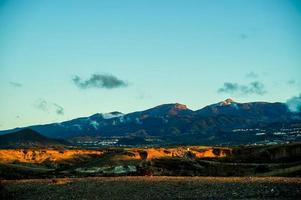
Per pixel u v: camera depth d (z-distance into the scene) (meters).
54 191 117.31
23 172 195.12
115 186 122.19
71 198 103.62
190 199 94.00
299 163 161.88
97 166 192.50
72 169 193.50
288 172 141.38
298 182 110.44
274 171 152.00
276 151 192.75
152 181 131.12
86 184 129.88
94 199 100.44
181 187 113.81
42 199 104.19
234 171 166.38
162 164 193.38
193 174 165.12
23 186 129.75
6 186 127.19
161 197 98.62
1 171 192.62
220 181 123.06
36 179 152.88
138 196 101.81
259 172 158.62
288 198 88.62
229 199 91.12
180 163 192.62
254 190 101.12
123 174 171.50
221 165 180.50
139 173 171.00
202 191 104.62
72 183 133.88
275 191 97.75
